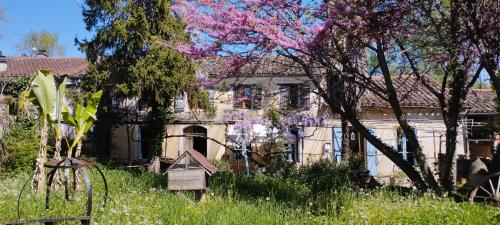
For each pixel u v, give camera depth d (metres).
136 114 21.38
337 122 20.91
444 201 8.29
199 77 12.46
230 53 10.02
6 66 28.12
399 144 20.00
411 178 11.02
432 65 11.00
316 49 9.48
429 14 9.14
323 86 13.27
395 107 10.90
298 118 18.48
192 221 6.98
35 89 9.84
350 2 8.73
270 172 14.19
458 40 9.31
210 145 22.70
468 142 19.38
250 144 20.86
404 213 7.47
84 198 8.32
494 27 9.06
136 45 19.45
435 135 20.11
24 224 6.47
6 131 15.07
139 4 19.50
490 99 20.62
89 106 10.59
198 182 8.98
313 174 12.62
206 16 9.35
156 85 19.31
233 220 7.12
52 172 7.21
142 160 22.61
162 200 8.28
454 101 10.84
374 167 19.77
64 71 26.00
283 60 11.52
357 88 13.98
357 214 7.37
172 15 18.95
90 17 19.83
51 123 10.09
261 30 8.94
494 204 8.91
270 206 8.11
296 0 9.20
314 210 8.18
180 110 23.08
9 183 10.81
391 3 8.85
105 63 20.00
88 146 21.83
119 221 6.66
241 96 14.45
